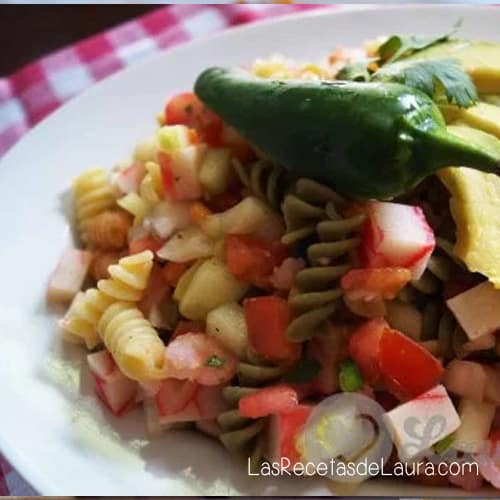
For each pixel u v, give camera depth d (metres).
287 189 0.24
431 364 0.22
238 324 0.23
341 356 0.23
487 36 0.32
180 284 0.25
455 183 0.22
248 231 0.24
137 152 0.28
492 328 0.22
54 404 0.24
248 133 0.24
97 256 0.27
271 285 0.24
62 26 0.40
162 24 0.37
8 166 0.29
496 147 0.23
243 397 0.22
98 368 0.24
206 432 0.23
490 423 0.23
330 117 0.22
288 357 0.23
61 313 0.26
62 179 0.29
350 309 0.23
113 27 0.40
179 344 0.23
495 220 0.22
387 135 0.21
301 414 0.22
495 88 0.25
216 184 0.25
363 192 0.22
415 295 0.23
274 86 0.23
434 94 0.24
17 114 0.34
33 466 0.22
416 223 0.22
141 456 0.23
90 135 0.30
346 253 0.23
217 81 0.25
